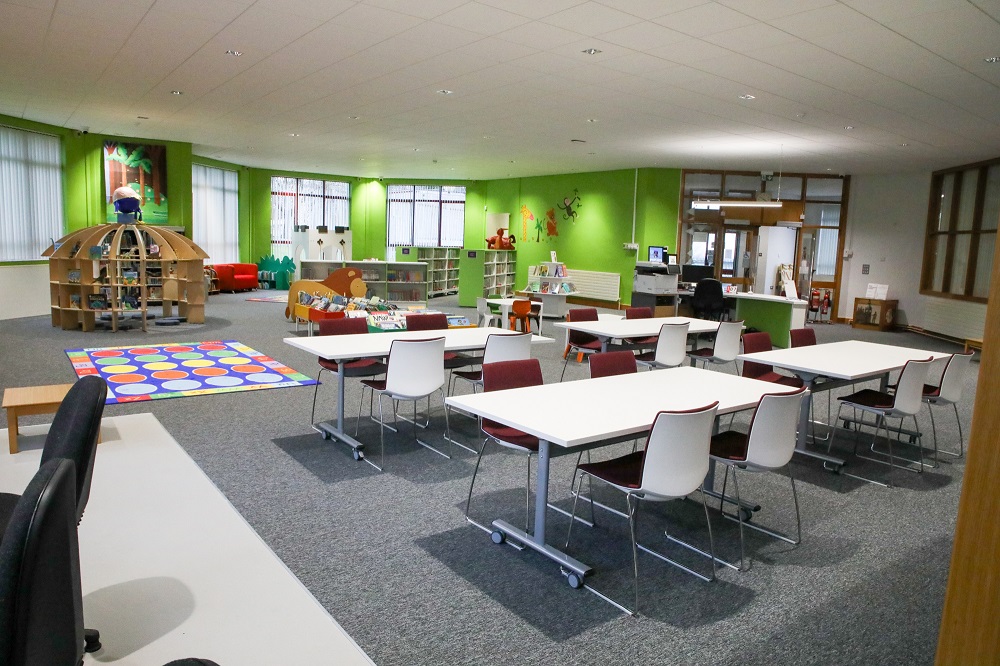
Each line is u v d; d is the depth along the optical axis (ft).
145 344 28.17
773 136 32.27
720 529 12.34
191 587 9.30
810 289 47.39
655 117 28.89
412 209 64.39
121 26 19.20
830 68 20.29
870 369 15.75
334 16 17.58
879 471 16.07
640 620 9.12
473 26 17.93
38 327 31.86
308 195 61.57
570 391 12.46
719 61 20.12
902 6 14.99
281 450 15.48
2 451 14.52
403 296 49.65
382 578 9.95
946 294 40.01
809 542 11.91
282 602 9.05
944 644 5.00
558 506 13.03
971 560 4.77
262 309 42.27
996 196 36.24
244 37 19.83
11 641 4.01
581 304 51.88
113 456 14.40
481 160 47.09
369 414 18.93
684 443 9.55
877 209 45.88
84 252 30.71
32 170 36.91
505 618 9.03
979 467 4.70
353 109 30.32
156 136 41.09
